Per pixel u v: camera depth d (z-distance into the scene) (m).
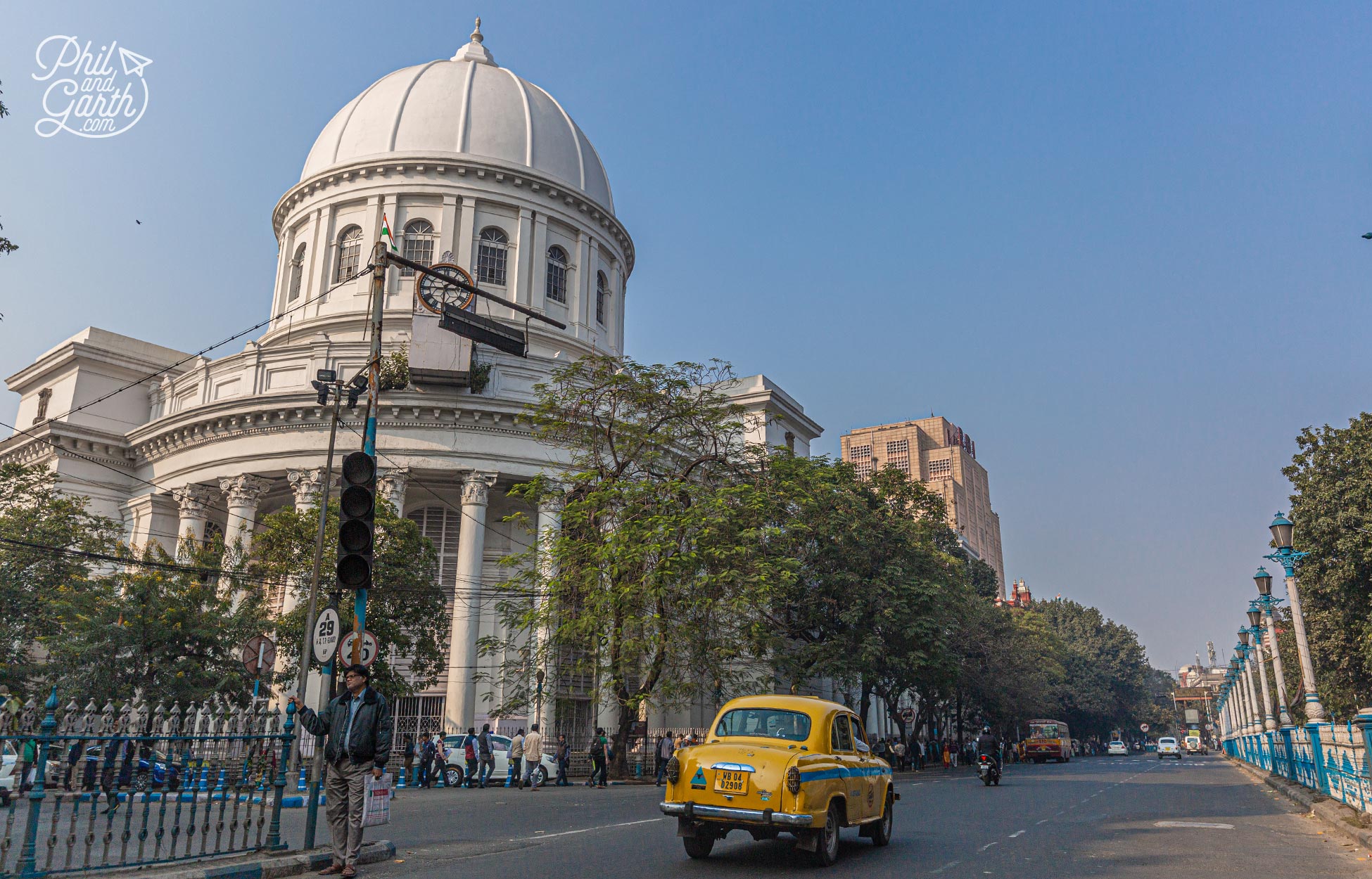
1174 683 172.75
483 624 38.81
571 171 50.69
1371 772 14.40
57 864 10.12
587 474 29.97
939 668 39.91
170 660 27.61
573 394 30.64
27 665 28.64
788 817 10.47
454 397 37.84
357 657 11.42
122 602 27.66
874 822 12.76
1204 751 111.94
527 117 50.28
